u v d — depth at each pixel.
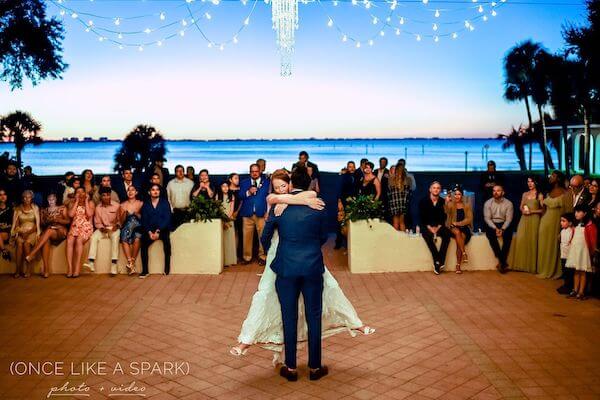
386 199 11.65
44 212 9.95
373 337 6.79
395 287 8.96
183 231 9.87
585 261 8.01
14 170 11.83
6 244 9.86
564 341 6.56
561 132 29.70
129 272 9.70
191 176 12.23
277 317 5.68
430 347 6.43
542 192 9.84
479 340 6.62
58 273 9.91
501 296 8.39
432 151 97.31
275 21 8.00
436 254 9.66
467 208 9.83
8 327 7.19
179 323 7.36
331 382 5.55
